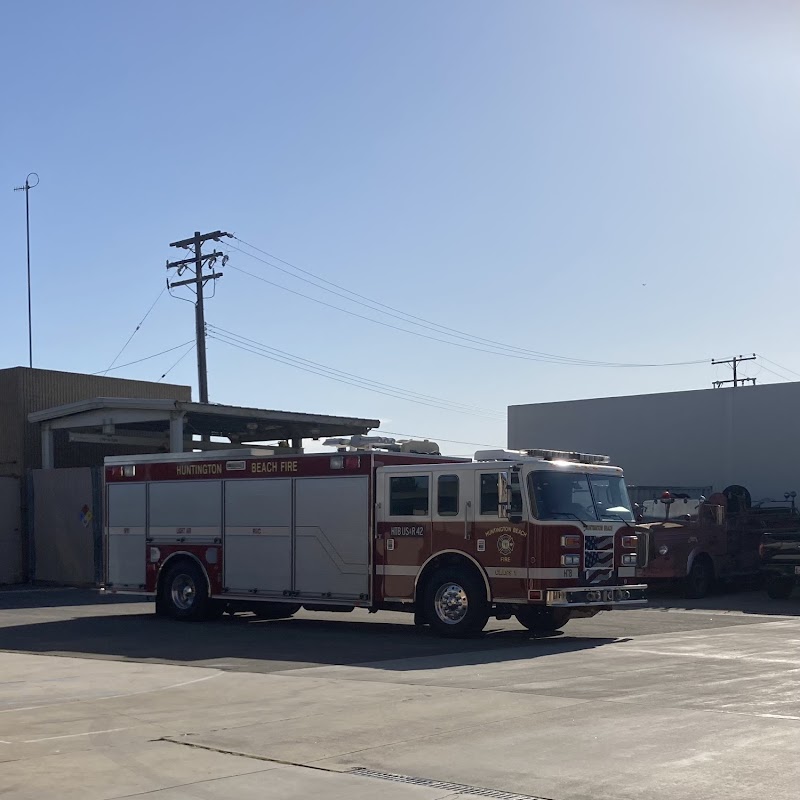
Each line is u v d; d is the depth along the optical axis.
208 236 34.97
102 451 32.69
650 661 12.31
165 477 18.95
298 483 17.12
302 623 18.14
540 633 15.97
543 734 8.07
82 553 27.53
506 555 14.85
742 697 9.61
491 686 10.47
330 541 16.69
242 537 17.80
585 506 15.23
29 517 28.77
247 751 7.82
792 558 22.42
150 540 19.08
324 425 30.25
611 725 8.34
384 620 18.84
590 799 6.33
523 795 6.46
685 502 23.95
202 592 18.23
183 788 6.80
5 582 28.31
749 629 16.36
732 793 6.35
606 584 15.31
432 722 8.69
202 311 35.16
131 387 33.94
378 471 16.28
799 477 28.83
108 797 6.61
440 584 15.44
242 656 13.45
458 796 6.46
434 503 15.62
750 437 29.91
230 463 18.06
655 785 6.56
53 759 7.64
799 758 7.19
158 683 11.24
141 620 18.64
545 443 34.56
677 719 8.55
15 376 30.84
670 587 23.97
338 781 6.89
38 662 13.05
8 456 30.83
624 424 32.72
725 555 24.12
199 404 26.73
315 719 8.96
